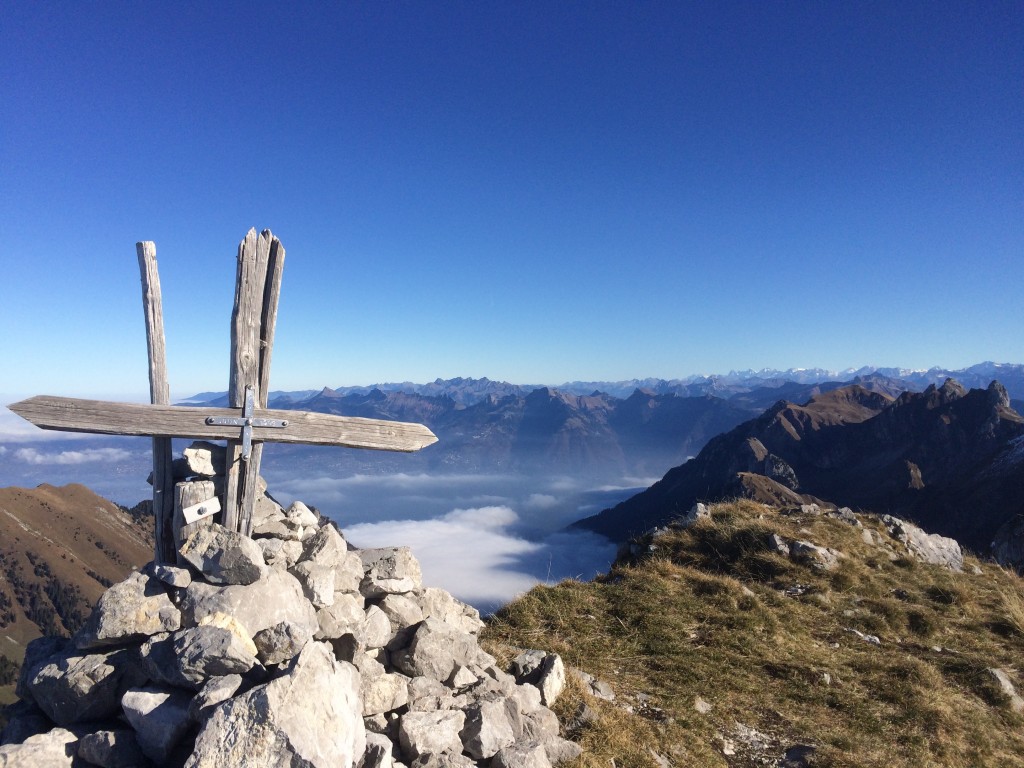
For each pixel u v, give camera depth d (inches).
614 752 102.6
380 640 101.7
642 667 131.6
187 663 80.9
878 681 132.1
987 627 161.2
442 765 87.1
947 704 125.4
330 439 100.3
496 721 95.0
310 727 74.4
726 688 126.2
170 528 95.9
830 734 114.7
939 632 156.4
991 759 113.1
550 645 135.0
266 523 101.8
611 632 144.6
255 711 73.9
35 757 79.4
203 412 95.0
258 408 97.7
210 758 72.1
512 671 116.3
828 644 148.0
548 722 104.2
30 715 89.7
